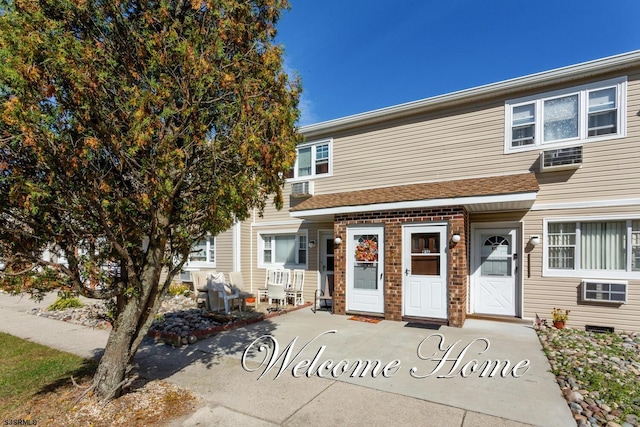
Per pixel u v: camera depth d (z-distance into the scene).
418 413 3.84
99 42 3.62
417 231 8.31
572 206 7.83
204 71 3.65
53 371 5.07
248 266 12.76
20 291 3.46
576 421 3.68
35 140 2.76
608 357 5.64
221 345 6.43
